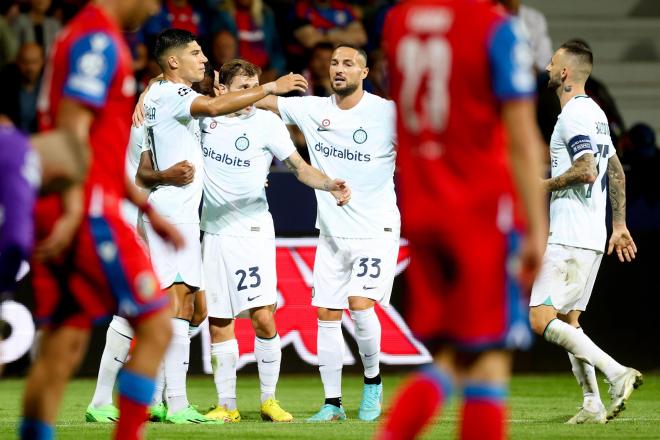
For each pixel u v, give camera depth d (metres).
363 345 25.08
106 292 14.32
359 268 25.28
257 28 42.19
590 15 51.62
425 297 13.20
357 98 25.67
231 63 25.03
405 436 12.48
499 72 12.55
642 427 22.83
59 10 41.56
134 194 15.24
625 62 50.25
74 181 13.32
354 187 25.55
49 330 14.51
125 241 14.30
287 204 33.91
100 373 24.16
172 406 23.91
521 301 12.89
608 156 24.78
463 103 12.80
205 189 25.16
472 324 12.73
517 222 12.85
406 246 34.41
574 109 23.89
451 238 12.84
